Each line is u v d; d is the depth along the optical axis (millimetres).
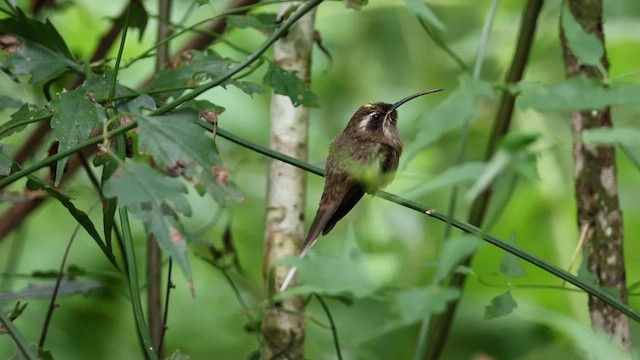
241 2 9594
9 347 10727
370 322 10977
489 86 6035
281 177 7922
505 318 10508
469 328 10758
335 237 11555
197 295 11484
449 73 12484
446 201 11695
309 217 12117
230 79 6758
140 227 11820
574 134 7652
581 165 7605
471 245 4855
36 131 9852
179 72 6875
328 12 12594
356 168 7809
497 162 5148
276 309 7539
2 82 9789
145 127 5566
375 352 10758
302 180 7953
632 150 7738
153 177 5203
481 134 11977
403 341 10820
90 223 5770
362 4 7465
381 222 11359
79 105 6102
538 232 11078
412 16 12469
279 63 7855
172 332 11383
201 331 11422
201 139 5574
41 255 11672
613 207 7547
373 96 12539
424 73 12531
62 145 5949
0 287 9859
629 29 10766
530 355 10422
